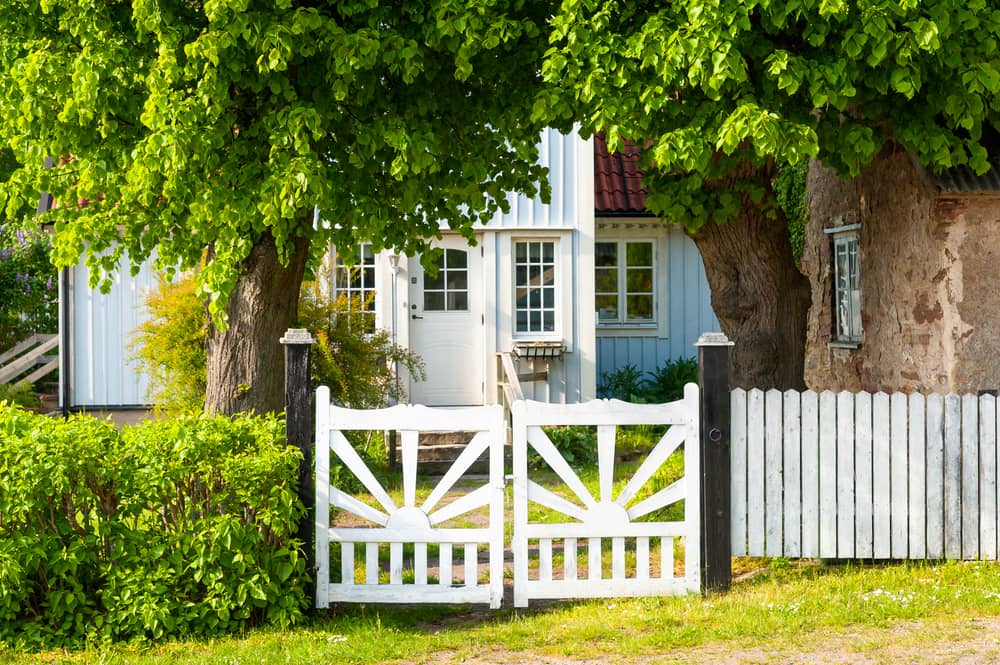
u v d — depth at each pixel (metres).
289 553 6.70
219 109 7.11
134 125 7.67
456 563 8.76
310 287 12.47
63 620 6.42
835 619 6.39
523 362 15.27
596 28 7.10
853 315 12.09
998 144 9.49
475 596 7.07
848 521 7.51
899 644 5.93
